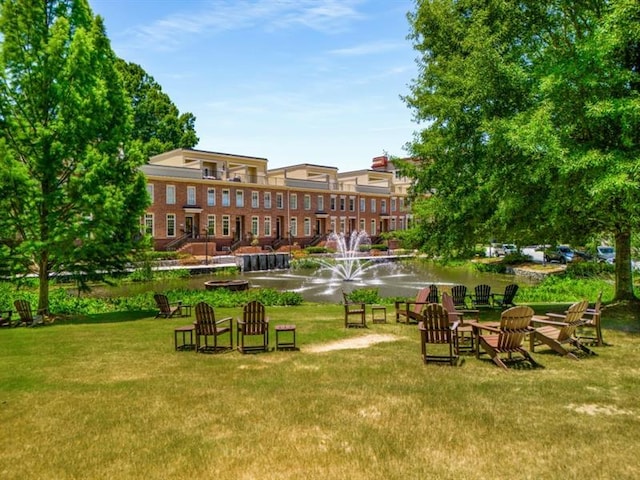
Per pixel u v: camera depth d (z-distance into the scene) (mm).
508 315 7289
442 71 14836
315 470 3977
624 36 9750
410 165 16422
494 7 12086
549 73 10055
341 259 48719
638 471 3922
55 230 13805
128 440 4672
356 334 10516
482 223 13609
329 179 60938
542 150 9484
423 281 30594
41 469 4094
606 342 9102
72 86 13906
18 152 14023
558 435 4633
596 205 10734
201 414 5348
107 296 24422
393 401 5660
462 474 3881
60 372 7355
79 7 15102
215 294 19203
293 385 6395
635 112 9031
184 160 49281
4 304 16656
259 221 53188
